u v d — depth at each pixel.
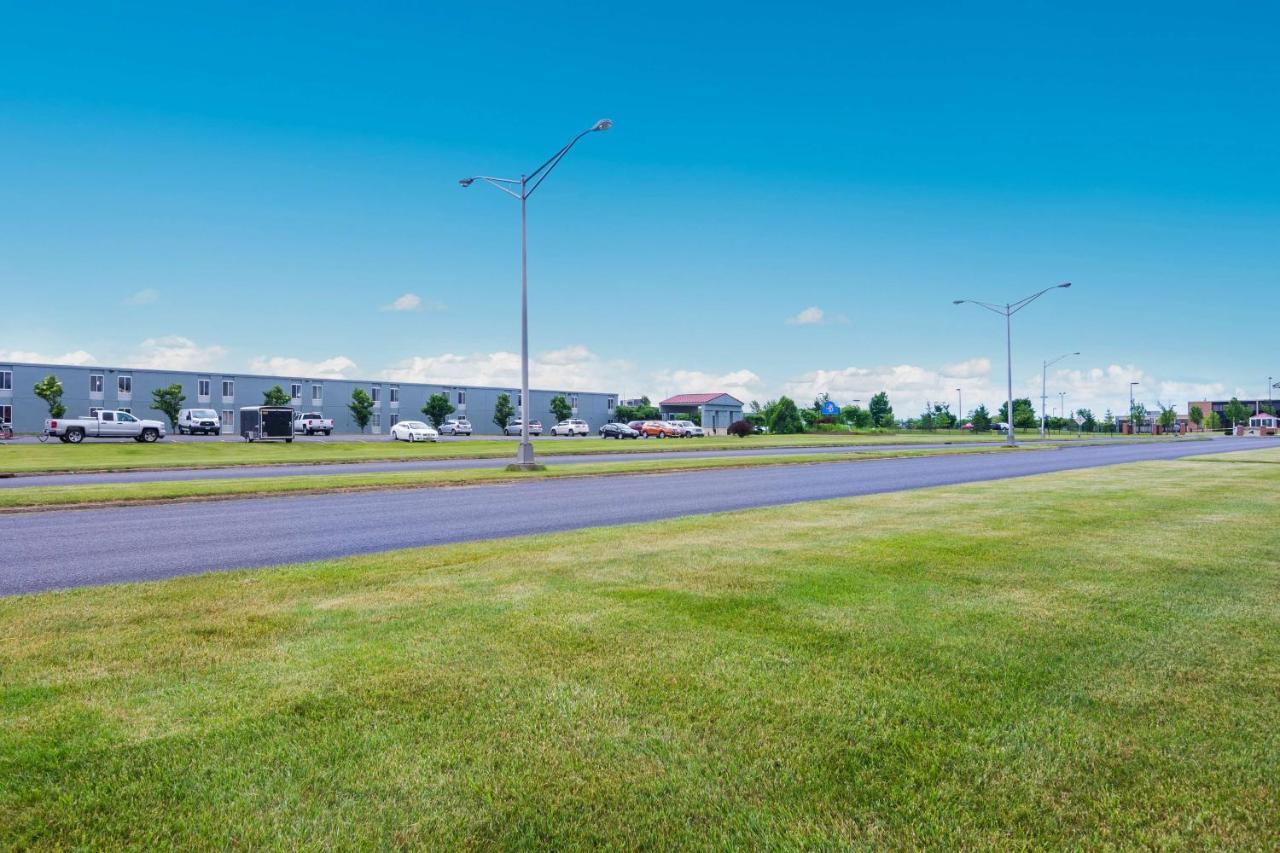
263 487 16.48
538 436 75.81
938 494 14.82
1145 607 5.86
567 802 3.04
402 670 4.45
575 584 6.67
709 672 4.41
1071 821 2.92
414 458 31.08
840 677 4.34
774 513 11.81
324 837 2.81
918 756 3.40
